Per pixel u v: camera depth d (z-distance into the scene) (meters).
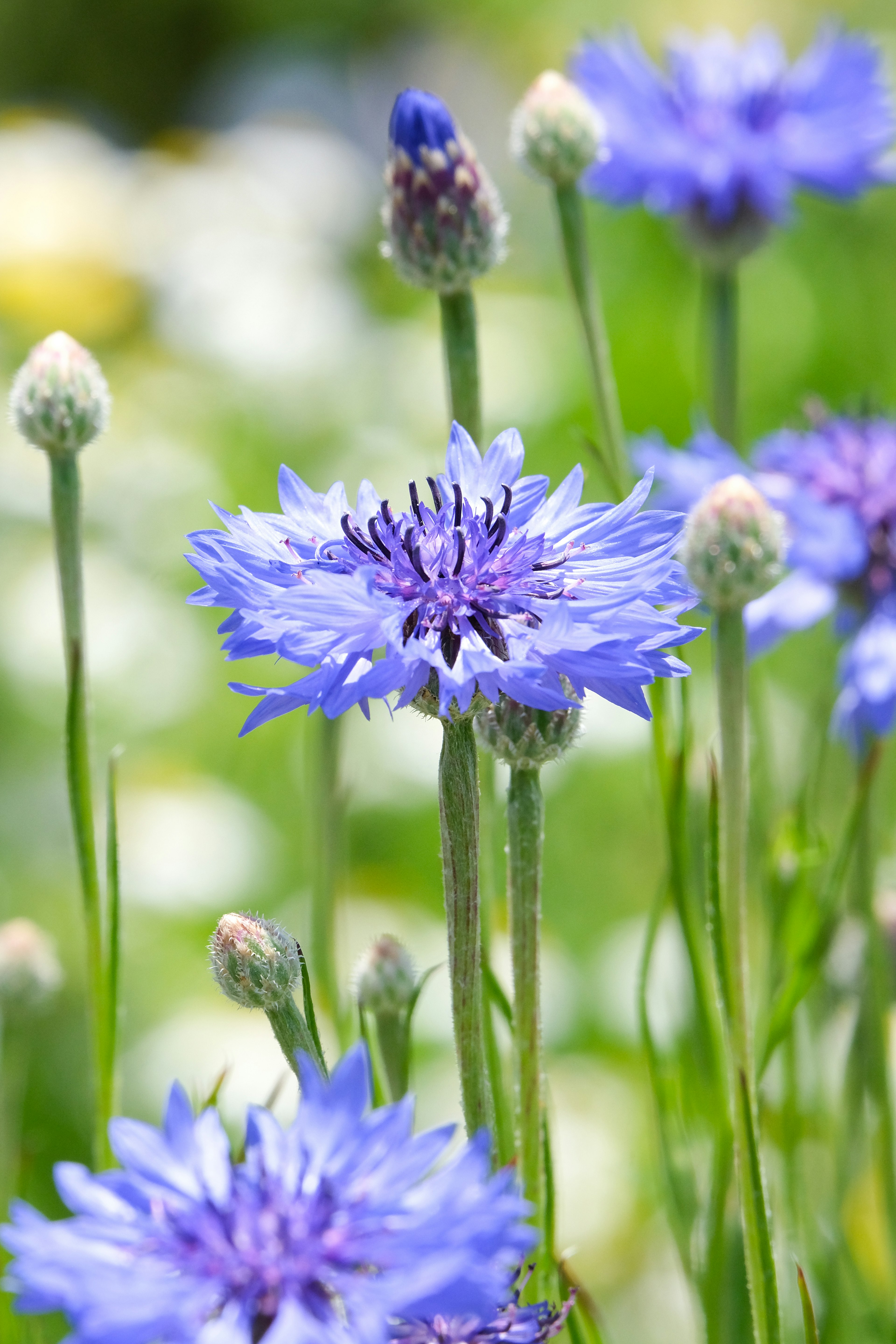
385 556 0.43
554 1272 0.44
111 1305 0.39
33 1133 0.54
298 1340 0.39
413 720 0.77
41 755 0.75
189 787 0.74
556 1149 0.59
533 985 0.44
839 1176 0.51
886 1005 0.50
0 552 0.84
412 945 0.68
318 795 0.52
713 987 0.50
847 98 0.58
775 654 0.78
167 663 0.81
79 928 0.69
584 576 0.43
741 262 0.57
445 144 0.48
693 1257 0.48
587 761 0.74
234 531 0.43
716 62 0.59
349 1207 0.40
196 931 0.69
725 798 0.44
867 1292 0.51
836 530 0.52
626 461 0.51
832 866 0.53
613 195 0.58
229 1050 0.62
